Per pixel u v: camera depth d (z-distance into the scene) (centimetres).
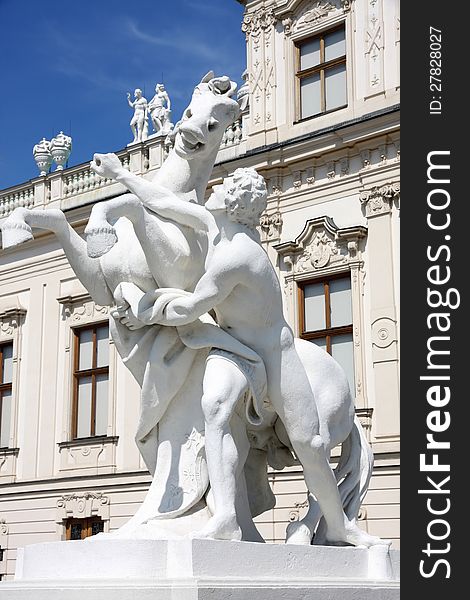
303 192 1652
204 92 452
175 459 415
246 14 1814
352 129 1586
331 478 415
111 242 383
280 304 411
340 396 431
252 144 1741
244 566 366
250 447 436
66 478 1809
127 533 389
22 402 1931
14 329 1978
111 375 1803
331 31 1697
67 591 344
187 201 449
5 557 1873
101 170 437
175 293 409
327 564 399
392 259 1517
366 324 1520
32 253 1997
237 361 396
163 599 331
